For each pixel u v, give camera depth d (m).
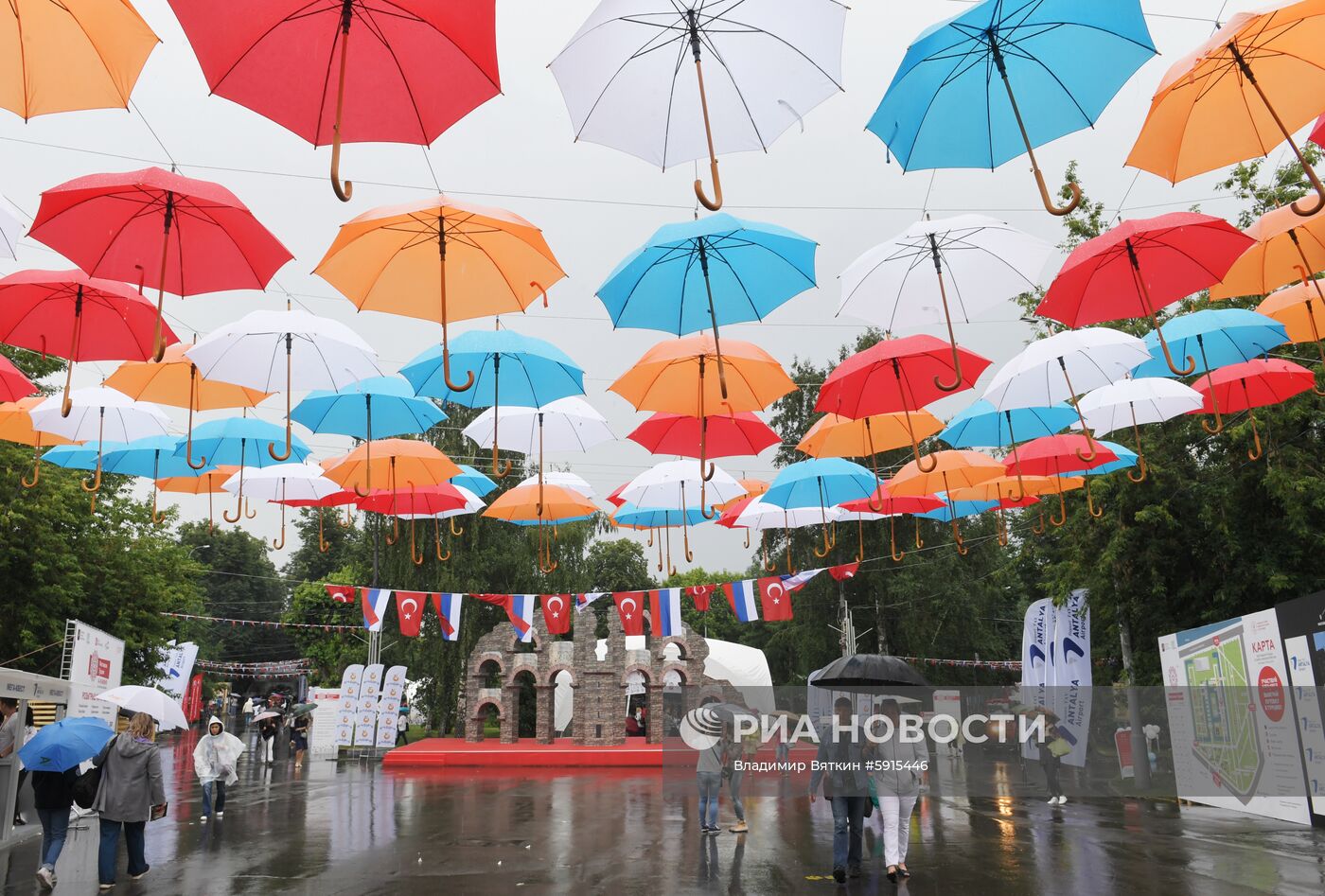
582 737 28.58
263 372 9.56
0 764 13.02
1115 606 19.78
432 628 33.72
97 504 28.36
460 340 10.33
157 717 11.93
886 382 9.91
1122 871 9.91
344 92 4.61
